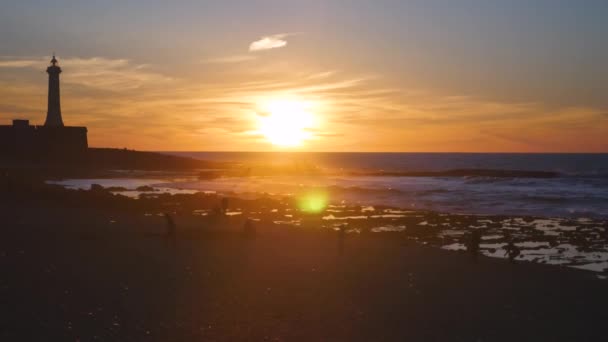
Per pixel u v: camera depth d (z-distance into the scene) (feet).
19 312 39.60
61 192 132.46
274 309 43.75
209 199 148.05
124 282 49.19
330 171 356.59
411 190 200.64
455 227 108.17
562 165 494.18
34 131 293.43
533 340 39.29
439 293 50.93
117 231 78.69
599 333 41.19
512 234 100.07
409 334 39.47
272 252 67.36
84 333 36.37
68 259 56.95
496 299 49.62
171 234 72.49
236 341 36.73
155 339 36.17
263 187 217.36
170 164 345.10
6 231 73.10
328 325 40.60
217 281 51.44
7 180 150.00
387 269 60.59
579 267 72.23
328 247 73.97
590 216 128.26
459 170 333.83
